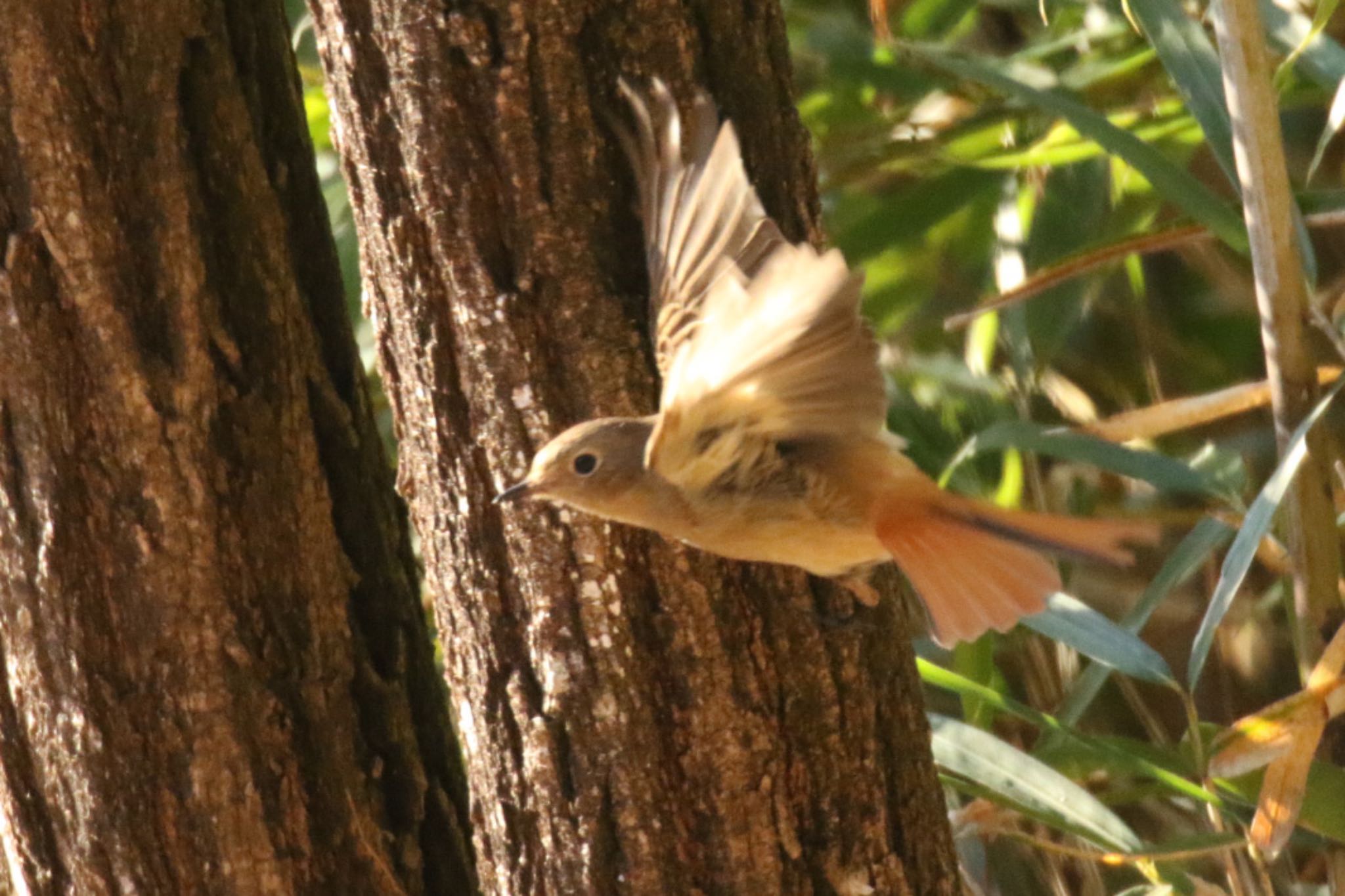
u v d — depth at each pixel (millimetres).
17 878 5430
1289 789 5512
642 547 5391
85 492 5410
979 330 5770
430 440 5398
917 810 5418
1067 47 5766
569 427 5383
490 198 5383
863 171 5750
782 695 5398
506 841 5406
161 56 5410
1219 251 5988
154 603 5414
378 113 5391
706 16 5391
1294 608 5609
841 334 5281
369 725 5445
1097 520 5312
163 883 5414
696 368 5277
